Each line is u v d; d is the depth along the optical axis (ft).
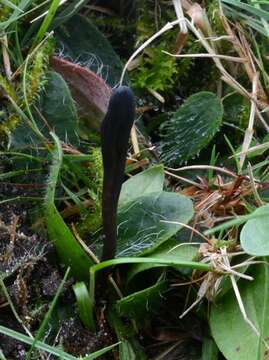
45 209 0.77
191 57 1.01
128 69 1.00
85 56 0.96
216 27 1.02
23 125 0.84
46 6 0.94
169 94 1.02
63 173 0.85
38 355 0.74
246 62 0.98
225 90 1.02
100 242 0.82
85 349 0.76
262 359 0.71
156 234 0.79
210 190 0.87
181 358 0.80
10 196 0.82
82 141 0.90
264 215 0.74
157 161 0.93
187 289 0.81
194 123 0.91
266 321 0.74
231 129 0.98
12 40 0.92
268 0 1.03
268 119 0.98
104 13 1.06
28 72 0.86
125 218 0.81
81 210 0.82
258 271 0.77
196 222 0.83
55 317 0.77
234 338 0.74
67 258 0.78
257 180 0.87
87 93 0.88
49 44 0.87
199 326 0.80
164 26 0.99
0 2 0.88
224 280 0.77
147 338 0.81
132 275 0.78
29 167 0.84
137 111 0.97
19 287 0.75
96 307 0.78
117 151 0.67
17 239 0.78
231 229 0.81
